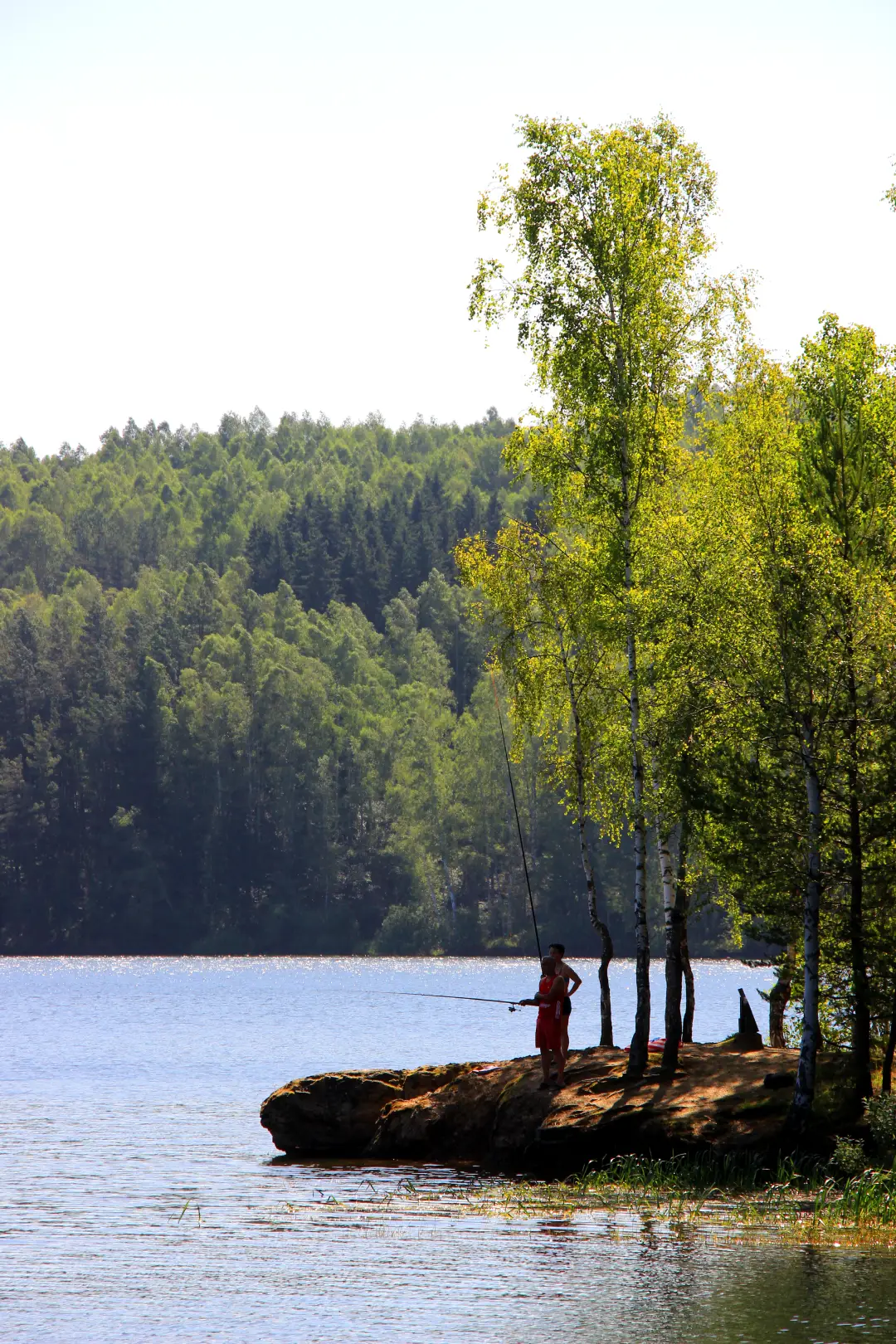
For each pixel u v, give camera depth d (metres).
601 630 56.12
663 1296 30.02
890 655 45.97
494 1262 33.69
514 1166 49.62
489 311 56.59
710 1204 40.72
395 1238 37.00
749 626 47.41
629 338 54.03
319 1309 29.31
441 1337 27.11
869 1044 48.41
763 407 56.94
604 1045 59.03
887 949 46.97
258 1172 50.22
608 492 54.72
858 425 51.44
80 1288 31.56
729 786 47.56
